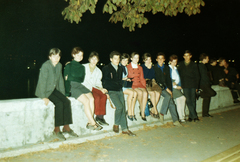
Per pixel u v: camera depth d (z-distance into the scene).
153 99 5.82
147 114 5.80
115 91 5.10
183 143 4.57
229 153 4.02
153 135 5.10
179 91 6.40
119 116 5.06
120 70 5.19
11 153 3.75
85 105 4.64
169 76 6.12
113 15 6.67
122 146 4.36
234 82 8.77
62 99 4.46
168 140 4.75
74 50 4.71
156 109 5.93
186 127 5.84
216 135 5.15
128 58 5.49
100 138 4.80
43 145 4.09
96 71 5.03
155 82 5.88
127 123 5.59
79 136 4.73
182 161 3.68
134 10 6.50
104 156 3.84
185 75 6.47
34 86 24.02
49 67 4.30
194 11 6.60
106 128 5.23
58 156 3.79
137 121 5.81
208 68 8.50
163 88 5.96
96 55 4.88
